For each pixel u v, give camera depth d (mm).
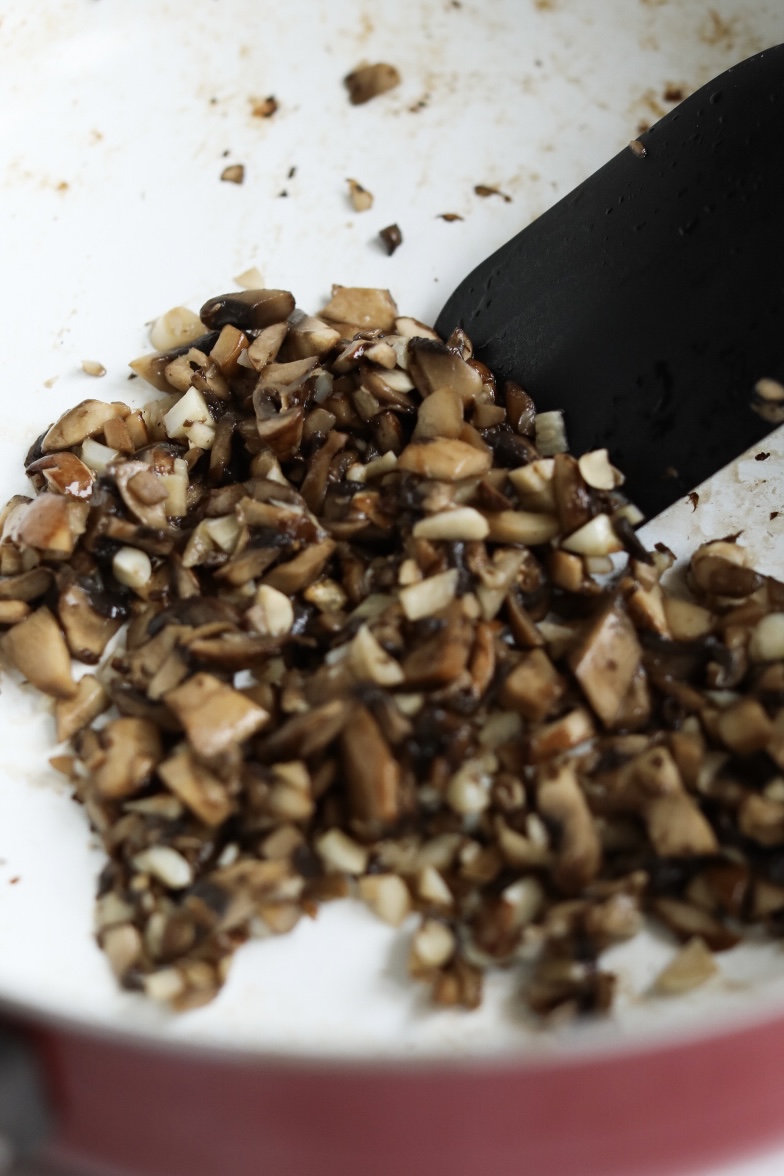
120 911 340
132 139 432
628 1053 297
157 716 353
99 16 435
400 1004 331
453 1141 307
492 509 368
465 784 336
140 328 415
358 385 388
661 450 372
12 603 368
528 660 351
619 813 337
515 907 329
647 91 434
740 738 340
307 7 442
